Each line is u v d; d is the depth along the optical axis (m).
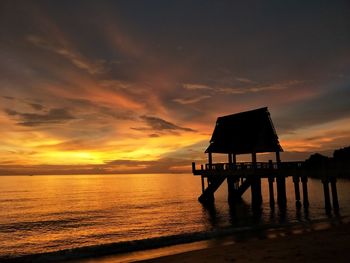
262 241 15.57
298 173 30.84
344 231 17.09
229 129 39.66
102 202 55.75
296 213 29.52
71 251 17.53
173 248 16.95
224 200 45.53
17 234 27.75
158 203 49.06
